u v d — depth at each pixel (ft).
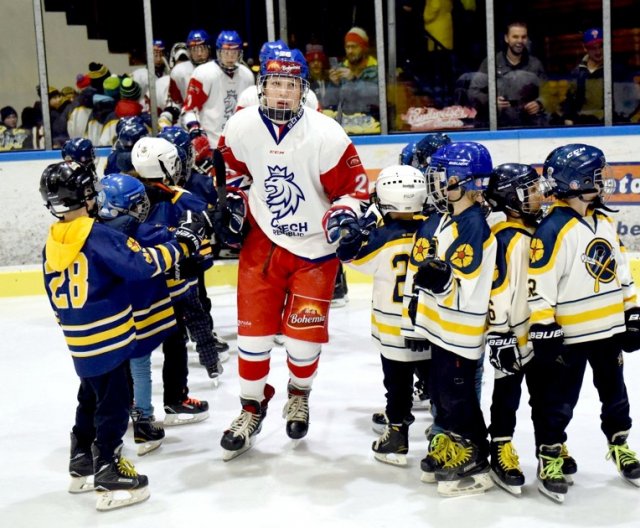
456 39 31.73
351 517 13.58
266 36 35.53
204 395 20.10
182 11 36.27
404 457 15.56
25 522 13.92
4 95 32.91
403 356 15.11
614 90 31.19
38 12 32.24
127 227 15.02
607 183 13.51
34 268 31.83
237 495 14.56
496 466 14.25
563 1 30.91
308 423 16.76
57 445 17.39
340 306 28.40
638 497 13.93
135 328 14.43
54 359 23.72
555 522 13.15
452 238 13.66
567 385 13.75
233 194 16.16
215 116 30.60
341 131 15.69
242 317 16.20
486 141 30.89
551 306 13.30
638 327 13.87
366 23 31.99
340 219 15.15
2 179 31.73
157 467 15.88
